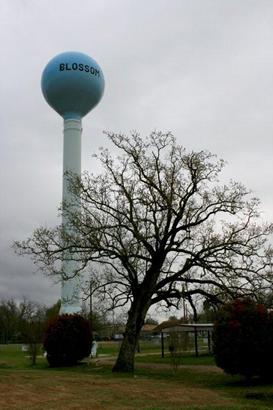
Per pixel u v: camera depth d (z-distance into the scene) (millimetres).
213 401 19641
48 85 50656
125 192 29672
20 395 18266
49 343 37625
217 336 25281
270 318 24828
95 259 29828
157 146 34531
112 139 42031
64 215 32312
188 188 29797
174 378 27203
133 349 29953
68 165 49500
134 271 30000
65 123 51156
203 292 29953
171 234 29656
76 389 20453
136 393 20578
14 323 108688
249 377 25328
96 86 50750
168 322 57219
